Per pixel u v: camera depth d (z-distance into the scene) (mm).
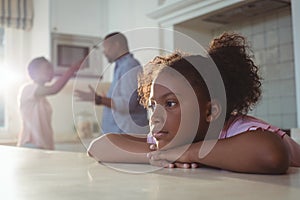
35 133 2480
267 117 2098
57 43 2861
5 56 3221
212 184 365
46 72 2486
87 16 2986
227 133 643
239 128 627
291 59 1973
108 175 448
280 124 2027
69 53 2902
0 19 3066
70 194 320
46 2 2900
